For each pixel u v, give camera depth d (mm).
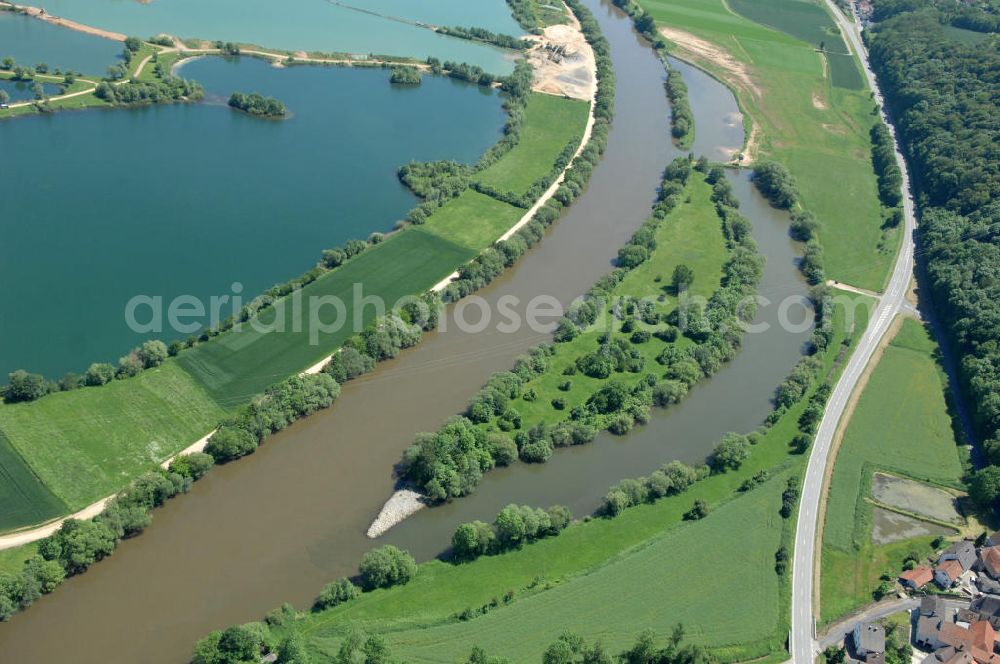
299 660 199875
